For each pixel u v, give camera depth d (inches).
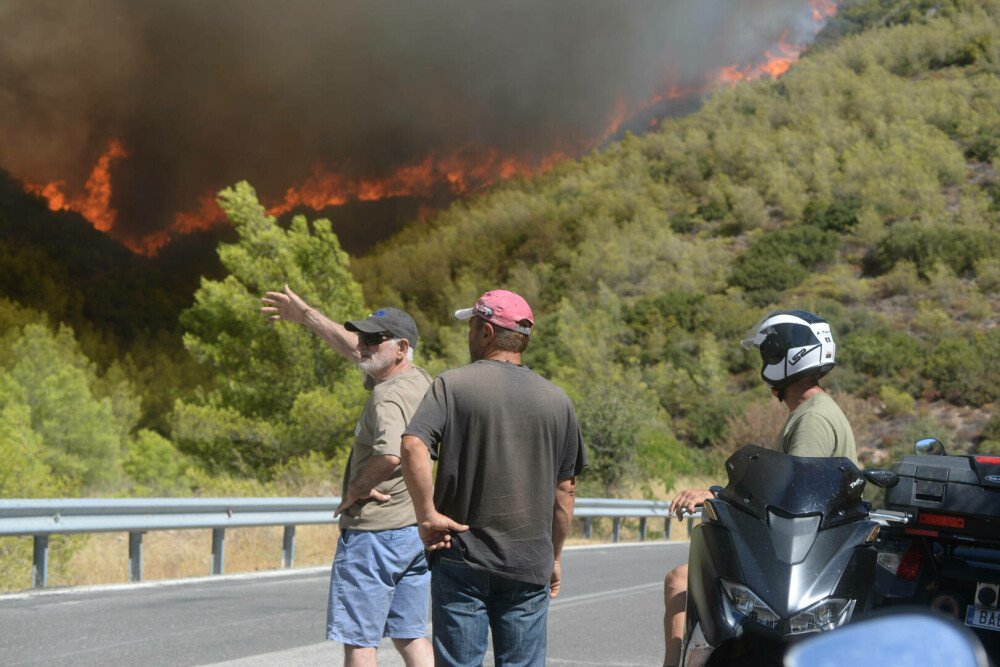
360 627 161.8
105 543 443.5
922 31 4389.8
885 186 3171.8
